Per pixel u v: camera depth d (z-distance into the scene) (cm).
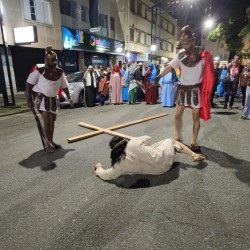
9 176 343
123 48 2420
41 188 308
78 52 1795
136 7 2617
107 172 315
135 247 207
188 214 249
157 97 1050
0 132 589
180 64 377
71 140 479
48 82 403
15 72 1333
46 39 1461
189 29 356
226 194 284
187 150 367
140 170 312
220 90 1169
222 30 1448
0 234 227
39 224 240
